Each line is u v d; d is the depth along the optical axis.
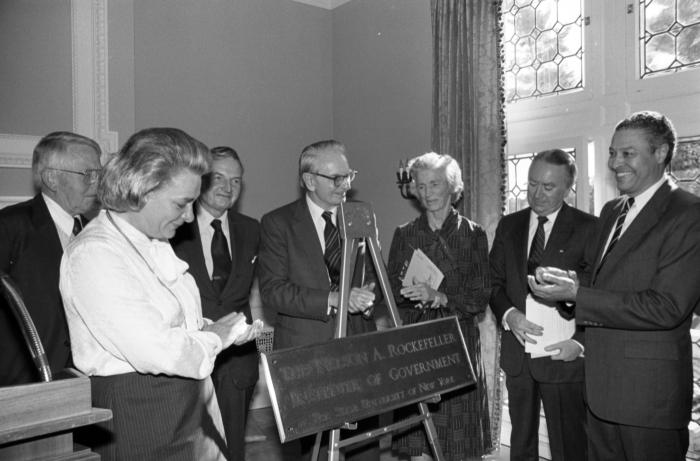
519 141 3.56
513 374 2.53
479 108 3.41
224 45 4.12
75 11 3.40
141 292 1.31
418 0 4.00
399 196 4.16
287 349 1.71
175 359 1.27
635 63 3.00
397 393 1.91
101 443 1.32
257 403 4.14
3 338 2.01
